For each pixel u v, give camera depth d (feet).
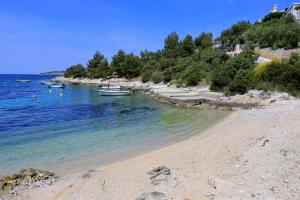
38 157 50.62
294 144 44.47
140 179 35.86
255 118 76.79
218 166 38.47
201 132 66.74
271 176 33.45
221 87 147.95
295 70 114.21
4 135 69.46
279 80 117.80
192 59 238.27
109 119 91.97
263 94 114.62
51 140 63.72
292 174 33.37
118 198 30.76
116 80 320.50
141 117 94.79
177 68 227.20
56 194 32.78
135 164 43.50
